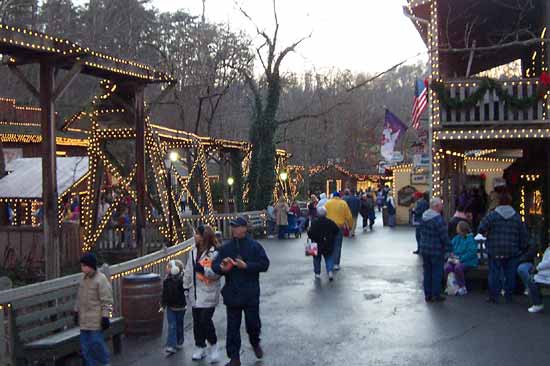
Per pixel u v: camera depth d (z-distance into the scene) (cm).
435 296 1153
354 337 909
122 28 3319
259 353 802
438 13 1570
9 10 1970
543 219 1719
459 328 946
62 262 1655
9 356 708
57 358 736
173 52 3822
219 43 3709
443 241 1144
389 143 2789
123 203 2219
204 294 806
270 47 3331
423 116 2345
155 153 1802
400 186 3275
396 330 943
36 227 1631
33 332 743
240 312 772
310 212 3041
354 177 5509
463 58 1933
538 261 1541
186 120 3822
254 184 3303
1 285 780
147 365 796
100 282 729
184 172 3738
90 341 727
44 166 1277
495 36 1827
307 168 4953
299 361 796
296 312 1089
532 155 1878
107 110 1777
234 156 3203
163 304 867
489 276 1136
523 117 1434
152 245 1878
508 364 764
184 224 2069
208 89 3306
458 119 1462
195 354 821
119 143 2386
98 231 1783
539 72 1673
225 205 3139
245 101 4997
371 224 2922
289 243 2398
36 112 3669
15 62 1271
